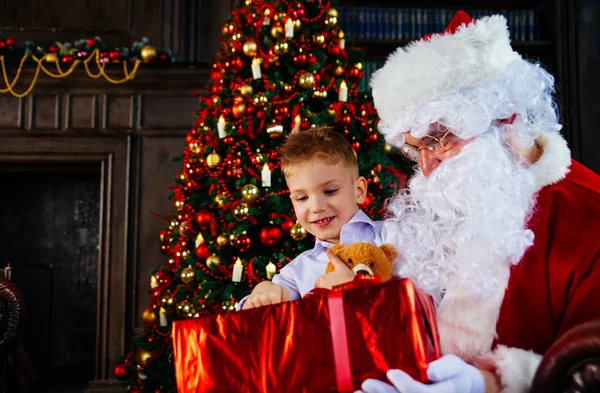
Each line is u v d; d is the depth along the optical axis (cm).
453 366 82
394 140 113
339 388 83
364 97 245
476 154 97
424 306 89
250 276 205
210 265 213
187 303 227
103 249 329
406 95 103
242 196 212
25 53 328
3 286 231
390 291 86
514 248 90
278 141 222
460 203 98
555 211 93
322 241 139
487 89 99
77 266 373
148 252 326
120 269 325
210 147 227
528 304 88
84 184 376
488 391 84
